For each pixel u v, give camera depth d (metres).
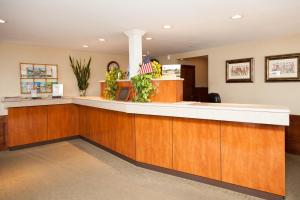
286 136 4.57
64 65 6.38
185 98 8.19
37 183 3.27
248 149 2.76
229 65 5.99
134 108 3.71
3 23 3.76
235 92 5.94
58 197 2.85
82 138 5.90
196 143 3.19
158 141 3.61
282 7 3.11
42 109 5.41
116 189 3.04
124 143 4.20
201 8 3.12
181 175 3.37
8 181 3.35
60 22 3.72
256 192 2.74
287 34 4.76
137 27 4.10
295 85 4.89
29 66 5.75
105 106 4.37
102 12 3.24
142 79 3.80
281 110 2.42
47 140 5.50
